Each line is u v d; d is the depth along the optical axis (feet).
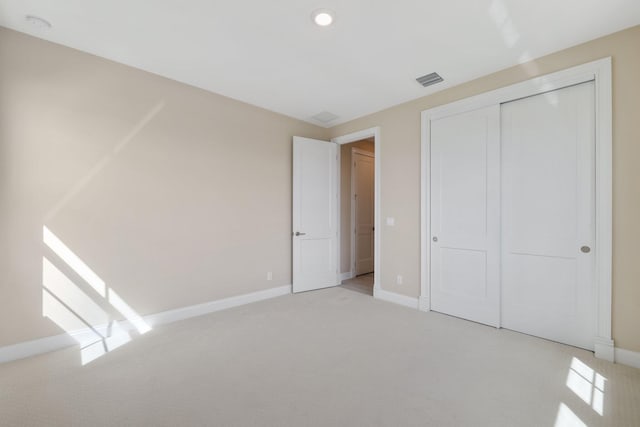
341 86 10.63
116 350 8.04
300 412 5.60
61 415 5.44
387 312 11.18
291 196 13.91
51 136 8.01
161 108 9.96
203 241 10.96
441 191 10.96
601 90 7.60
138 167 9.48
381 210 12.94
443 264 10.95
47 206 7.97
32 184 7.77
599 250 7.64
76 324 8.39
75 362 7.38
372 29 7.43
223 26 7.34
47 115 7.96
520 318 9.23
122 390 6.23
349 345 8.41
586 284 8.04
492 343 8.50
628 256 7.28
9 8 6.70
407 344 8.46
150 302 9.72
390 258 12.59
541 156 8.79
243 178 12.14
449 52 8.45
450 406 5.78
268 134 13.00
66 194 8.24
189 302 10.61
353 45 8.13
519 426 5.25
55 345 8.04
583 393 6.17
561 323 8.46
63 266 8.20
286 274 13.71
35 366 7.16
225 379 6.68
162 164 9.98
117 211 9.08
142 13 6.86
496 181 9.57
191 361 7.48
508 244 9.46
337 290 14.42
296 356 7.77
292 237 13.79
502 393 6.19
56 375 6.78
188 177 10.58
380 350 8.11
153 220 9.78
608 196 7.50
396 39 7.84
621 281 7.36
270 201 13.08
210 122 11.14
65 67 8.22
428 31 7.49
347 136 14.53
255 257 12.55
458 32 7.52
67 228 8.26
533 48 8.22
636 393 6.15
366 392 6.23
